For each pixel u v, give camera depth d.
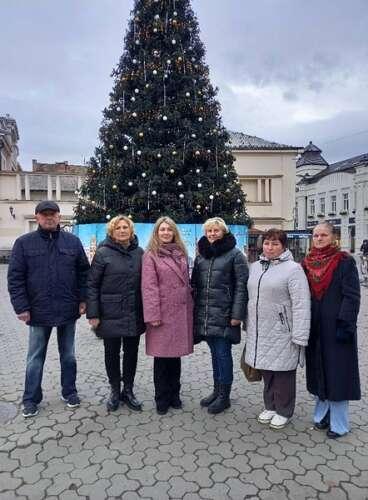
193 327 3.71
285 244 3.34
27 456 2.92
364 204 42.62
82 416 3.55
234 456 2.91
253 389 4.21
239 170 29.36
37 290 3.55
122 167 9.84
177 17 10.27
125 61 10.54
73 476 2.67
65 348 3.78
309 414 3.60
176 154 9.79
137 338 3.77
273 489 2.53
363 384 4.31
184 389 4.22
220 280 3.58
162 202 10.09
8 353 5.61
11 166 41.16
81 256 3.79
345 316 3.00
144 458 2.88
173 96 10.45
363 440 3.14
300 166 60.00
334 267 3.13
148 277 3.51
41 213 3.55
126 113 9.93
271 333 3.25
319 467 2.77
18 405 3.79
